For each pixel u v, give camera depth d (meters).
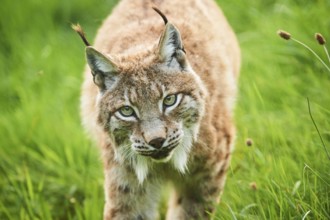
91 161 12.63
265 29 13.41
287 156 9.99
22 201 11.63
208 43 10.05
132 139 8.81
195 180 9.70
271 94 12.05
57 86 15.03
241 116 11.68
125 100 8.76
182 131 8.83
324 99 11.27
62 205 12.05
